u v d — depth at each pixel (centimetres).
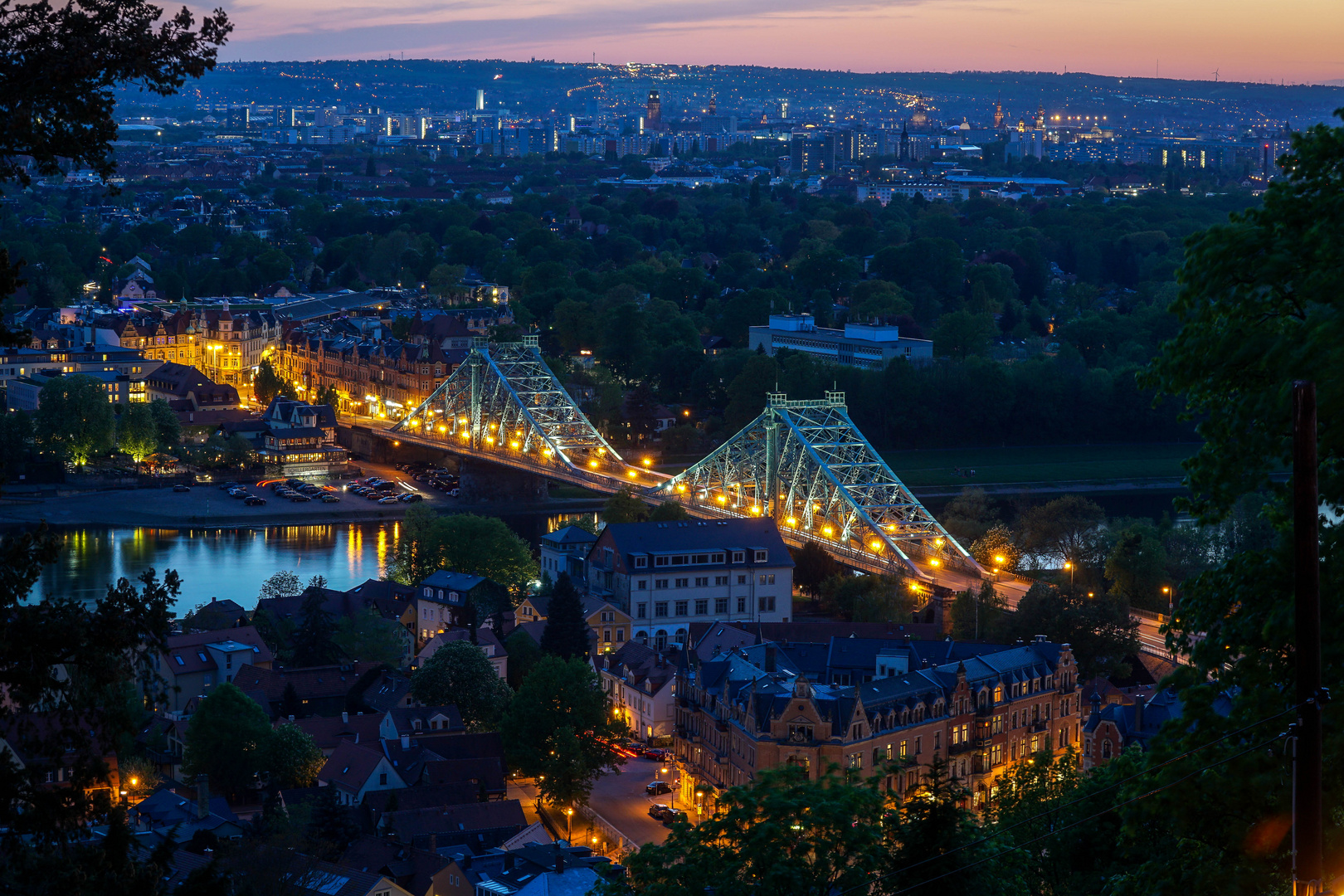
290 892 17912
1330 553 7544
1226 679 7925
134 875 6919
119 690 6994
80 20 6556
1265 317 8100
